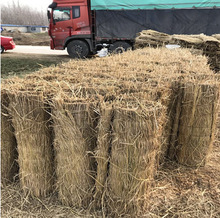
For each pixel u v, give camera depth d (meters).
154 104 1.78
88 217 2.04
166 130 2.76
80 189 2.05
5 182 2.36
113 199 1.94
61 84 2.32
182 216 2.07
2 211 2.09
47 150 2.11
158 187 2.34
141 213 2.02
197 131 2.60
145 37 8.10
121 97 1.88
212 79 2.65
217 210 2.14
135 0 10.61
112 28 11.34
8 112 2.12
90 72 2.83
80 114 1.81
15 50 16.62
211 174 2.65
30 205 2.17
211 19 10.16
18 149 2.12
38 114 1.96
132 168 1.77
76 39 12.29
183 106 2.61
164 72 2.90
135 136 1.67
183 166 2.79
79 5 11.38
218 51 7.13
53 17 11.90
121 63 3.50
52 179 2.25
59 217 2.04
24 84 2.28
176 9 10.36
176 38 7.52
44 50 17.55
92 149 1.97
